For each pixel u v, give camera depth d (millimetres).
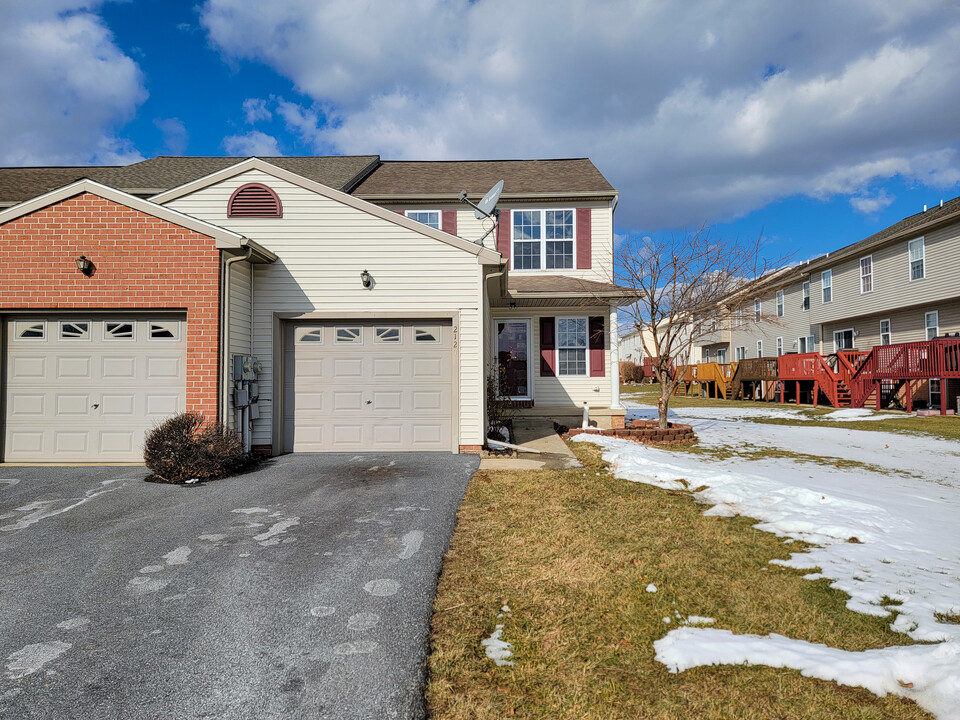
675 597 3744
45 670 2861
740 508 5809
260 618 3391
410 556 4344
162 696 2652
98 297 7449
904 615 3371
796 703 2600
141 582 3895
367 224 8617
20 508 5559
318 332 8617
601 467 7895
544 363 13062
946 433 12914
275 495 6016
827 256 24766
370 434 8562
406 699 2637
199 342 7410
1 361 7578
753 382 26016
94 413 7613
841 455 9906
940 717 2441
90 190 7477
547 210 14062
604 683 2801
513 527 5105
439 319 8633
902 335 20438
